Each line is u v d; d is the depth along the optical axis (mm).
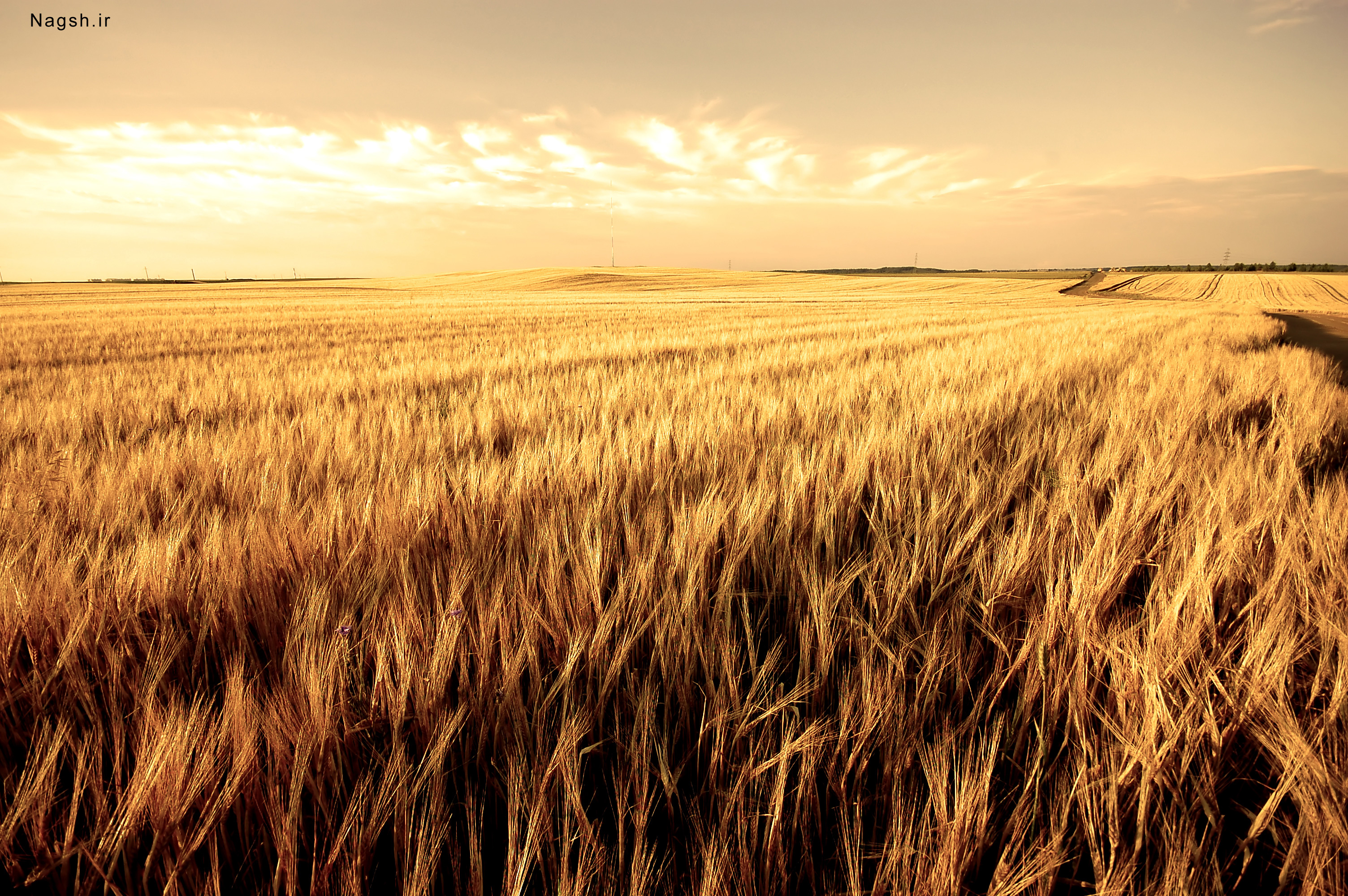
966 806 1010
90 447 3758
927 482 2479
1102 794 1116
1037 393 4883
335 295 47375
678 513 2047
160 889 1034
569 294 50125
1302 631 1409
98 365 9586
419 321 20359
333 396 5676
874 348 10117
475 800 1232
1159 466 2600
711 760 1197
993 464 2939
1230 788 1214
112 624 1478
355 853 1022
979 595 1766
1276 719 1124
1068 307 34969
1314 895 956
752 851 1080
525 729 1250
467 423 3939
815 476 2496
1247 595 1648
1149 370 6590
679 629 1451
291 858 1009
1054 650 1439
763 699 1338
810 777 1130
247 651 1517
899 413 4145
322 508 2096
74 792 1024
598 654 1410
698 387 5461
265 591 1663
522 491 2346
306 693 1190
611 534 1943
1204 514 1969
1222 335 12773
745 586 1895
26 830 1050
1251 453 3014
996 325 17031
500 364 8305
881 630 1513
